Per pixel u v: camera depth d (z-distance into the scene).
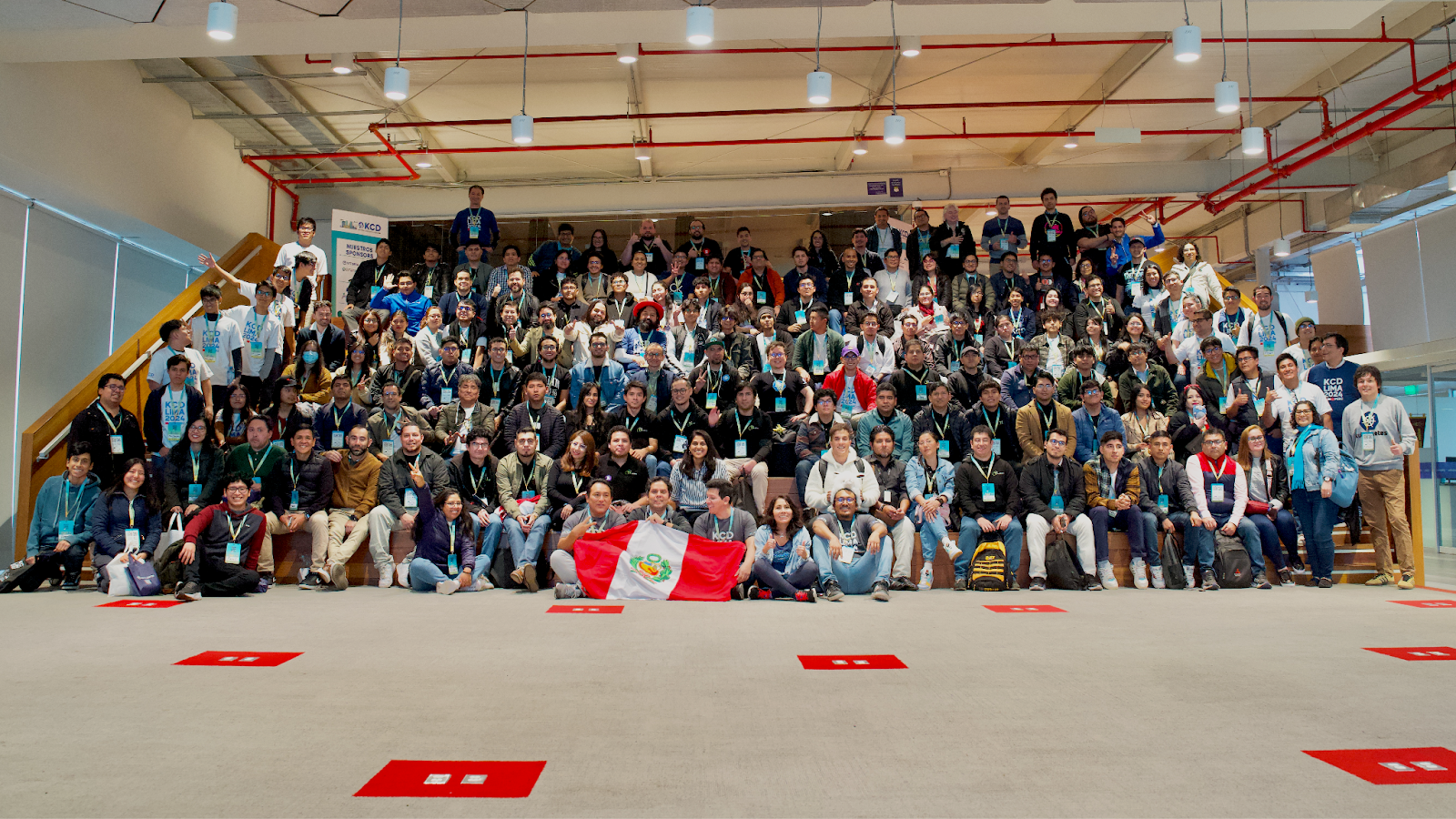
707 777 2.52
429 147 13.19
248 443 7.16
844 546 6.62
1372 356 12.38
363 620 5.23
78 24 7.72
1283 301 17.08
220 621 5.18
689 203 14.47
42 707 3.22
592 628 4.95
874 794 2.39
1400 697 3.43
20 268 9.65
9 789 2.41
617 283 10.98
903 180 14.47
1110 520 7.42
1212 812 2.28
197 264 12.56
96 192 9.85
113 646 4.36
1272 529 7.29
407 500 7.06
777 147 13.99
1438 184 11.95
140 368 9.10
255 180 13.32
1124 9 7.79
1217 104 7.73
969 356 8.75
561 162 14.31
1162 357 9.92
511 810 2.28
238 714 3.14
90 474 7.21
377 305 10.87
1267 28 8.18
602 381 8.86
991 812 2.27
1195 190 14.08
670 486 7.20
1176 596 6.53
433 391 8.88
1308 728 3.02
